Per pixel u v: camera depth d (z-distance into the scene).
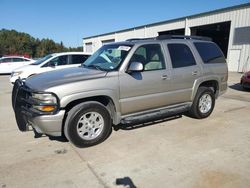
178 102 5.00
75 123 3.71
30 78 4.31
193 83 5.11
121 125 4.93
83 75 3.95
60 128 3.64
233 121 5.29
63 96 3.55
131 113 4.36
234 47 18.53
